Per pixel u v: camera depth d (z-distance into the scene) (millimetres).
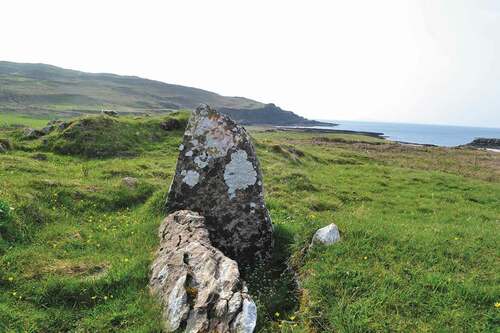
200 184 11039
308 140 68625
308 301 7438
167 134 30328
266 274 9352
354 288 7586
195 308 6883
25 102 144125
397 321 6738
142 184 15500
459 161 45406
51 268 8539
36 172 17797
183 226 9766
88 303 7742
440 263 8625
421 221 17016
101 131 26266
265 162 26812
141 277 8406
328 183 23984
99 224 12086
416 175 29562
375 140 82125
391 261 8602
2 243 9234
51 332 6996
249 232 10617
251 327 6387
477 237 10688
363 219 12586
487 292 7324
